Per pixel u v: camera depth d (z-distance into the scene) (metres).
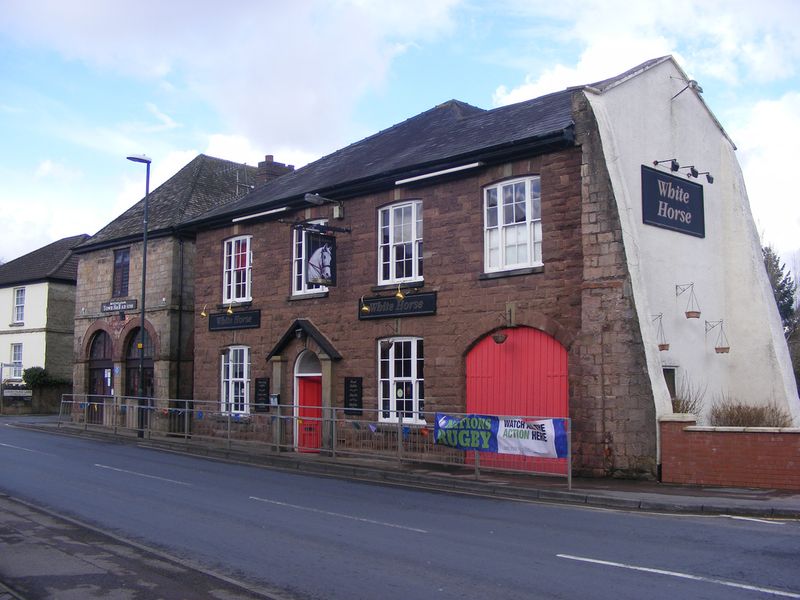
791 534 9.55
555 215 15.89
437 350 17.91
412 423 17.45
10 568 7.70
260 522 10.32
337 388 20.30
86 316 31.25
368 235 19.89
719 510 11.29
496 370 16.78
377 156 22.33
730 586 7.03
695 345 17.52
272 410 21.89
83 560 8.07
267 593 6.91
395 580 7.31
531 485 13.48
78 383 31.34
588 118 15.47
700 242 18.22
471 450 14.70
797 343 33.59
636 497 12.06
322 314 20.98
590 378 14.90
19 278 41.34
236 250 24.56
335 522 10.37
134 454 19.59
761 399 18.14
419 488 14.18
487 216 17.38
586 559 8.12
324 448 18.14
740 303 18.72
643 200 16.58
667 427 14.00
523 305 16.27
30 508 11.19
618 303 14.74
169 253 27.48
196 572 7.64
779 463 12.97
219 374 24.44
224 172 32.44
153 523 10.20
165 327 27.17
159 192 31.77
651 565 7.84
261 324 23.03
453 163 17.50
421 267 18.78
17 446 20.84
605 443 14.59
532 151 16.25
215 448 20.59
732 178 19.23
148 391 27.97
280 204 22.31
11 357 41.62
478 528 9.97
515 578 7.34
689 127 18.38
